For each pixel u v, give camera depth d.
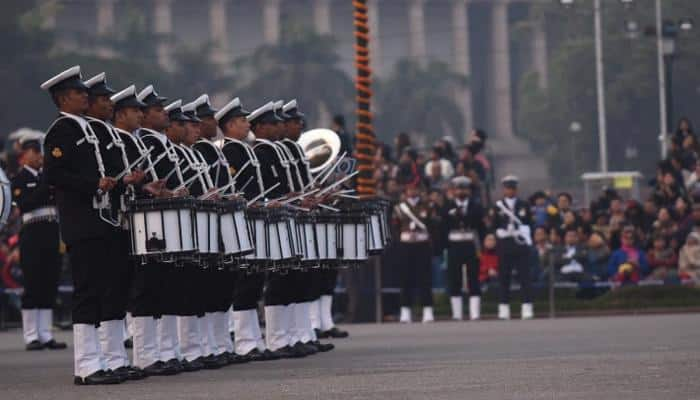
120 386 40.00
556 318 81.50
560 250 89.00
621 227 90.25
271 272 50.19
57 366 50.19
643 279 88.62
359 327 75.31
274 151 50.75
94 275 41.12
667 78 131.00
